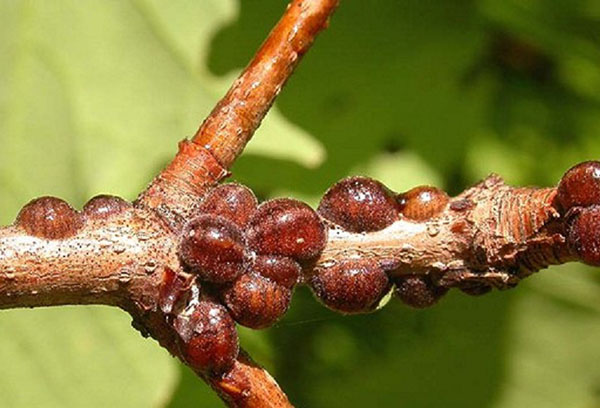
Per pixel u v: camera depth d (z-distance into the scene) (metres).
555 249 0.15
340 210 0.15
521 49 0.21
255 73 0.15
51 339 0.20
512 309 0.24
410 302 0.15
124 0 0.20
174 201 0.15
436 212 0.15
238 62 0.20
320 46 0.20
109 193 0.20
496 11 0.21
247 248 0.15
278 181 0.20
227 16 0.20
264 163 0.20
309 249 0.15
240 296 0.15
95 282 0.15
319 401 0.25
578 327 0.24
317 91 0.20
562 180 0.15
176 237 0.15
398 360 0.24
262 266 0.15
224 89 0.20
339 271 0.15
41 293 0.15
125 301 0.15
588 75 0.22
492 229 0.15
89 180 0.20
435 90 0.21
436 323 0.24
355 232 0.15
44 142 0.20
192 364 0.15
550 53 0.21
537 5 0.21
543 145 0.22
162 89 0.20
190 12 0.20
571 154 0.22
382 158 0.20
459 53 0.21
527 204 0.15
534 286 0.23
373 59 0.20
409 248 0.15
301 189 0.20
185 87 0.20
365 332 0.24
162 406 0.20
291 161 0.20
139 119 0.20
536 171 0.22
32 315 0.20
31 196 0.20
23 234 0.15
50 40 0.20
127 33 0.20
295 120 0.20
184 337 0.14
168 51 0.20
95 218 0.15
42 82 0.20
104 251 0.15
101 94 0.20
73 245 0.15
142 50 0.20
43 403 0.20
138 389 0.20
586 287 0.23
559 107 0.22
